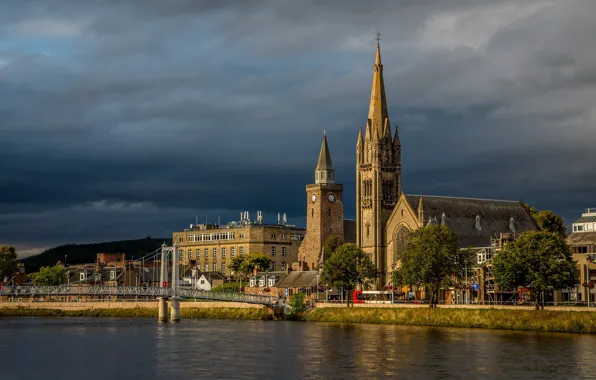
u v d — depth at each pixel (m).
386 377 117.12
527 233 190.38
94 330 196.88
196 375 120.38
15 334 186.25
